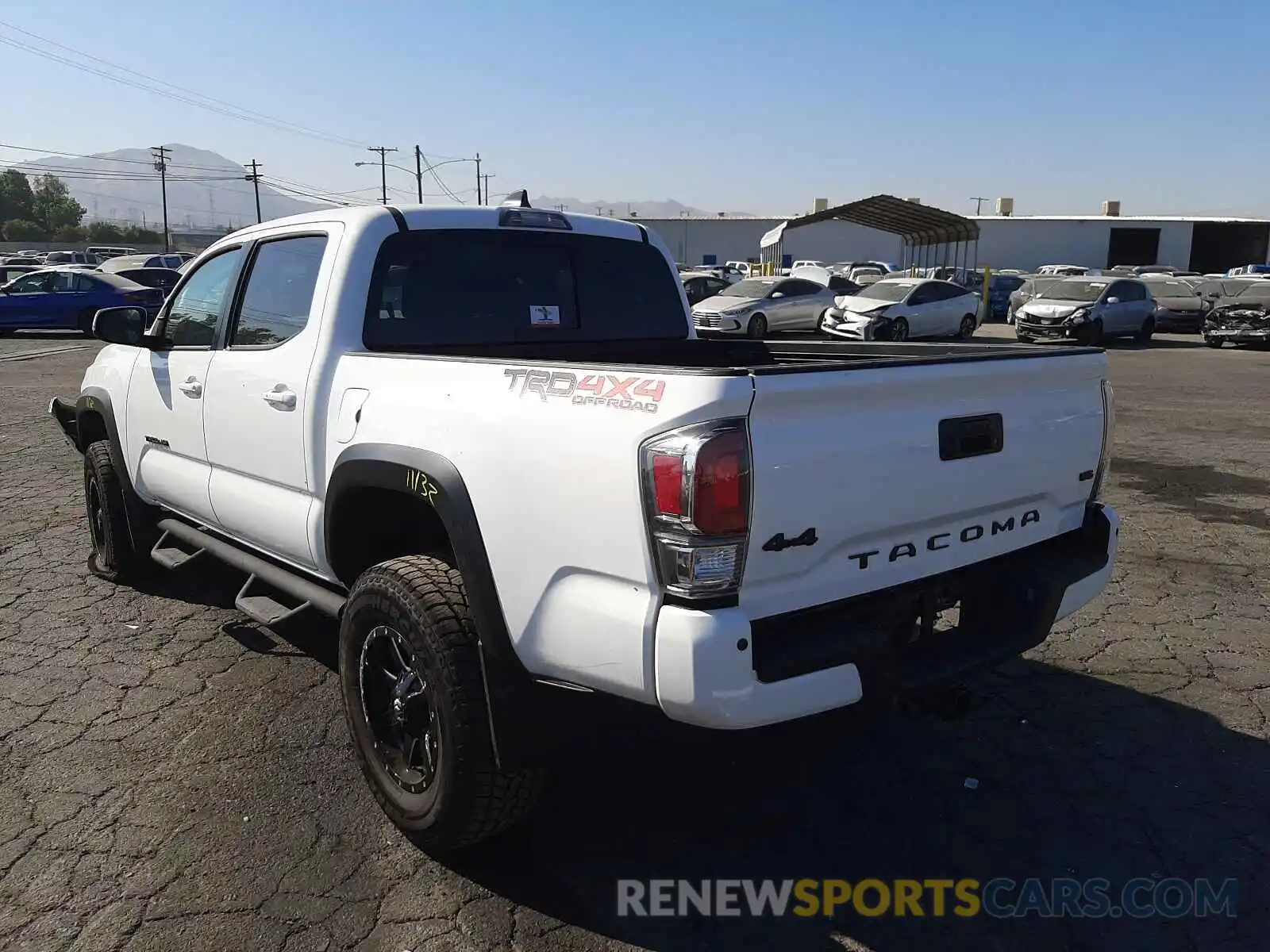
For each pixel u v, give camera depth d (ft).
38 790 11.09
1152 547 21.30
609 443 8.02
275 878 9.59
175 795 11.03
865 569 8.86
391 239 12.12
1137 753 12.26
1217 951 8.80
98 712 13.01
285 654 14.96
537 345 13.41
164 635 15.67
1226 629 16.37
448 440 9.46
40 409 38.37
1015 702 13.65
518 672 9.00
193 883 9.48
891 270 139.33
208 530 14.98
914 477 9.02
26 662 14.60
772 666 7.94
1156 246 196.34
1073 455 10.98
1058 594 10.28
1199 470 29.27
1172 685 14.17
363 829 10.44
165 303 15.69
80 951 8.52
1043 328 76.43
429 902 9.28
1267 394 46.78
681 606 7.75
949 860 10.11
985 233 199.52
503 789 9.15
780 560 8.06
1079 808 11.03
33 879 9.51
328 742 12.26
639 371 8.07
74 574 18.69
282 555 12.62
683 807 11.02
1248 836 10.50
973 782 11.59
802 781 11.59
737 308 72.90
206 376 13.62
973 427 9.57
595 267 14.20
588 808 10.97
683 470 7.52
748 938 8.89
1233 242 198.39
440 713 9.14
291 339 12.14
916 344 13.50
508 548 8.83
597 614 8.14
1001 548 10.32
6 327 73.05
